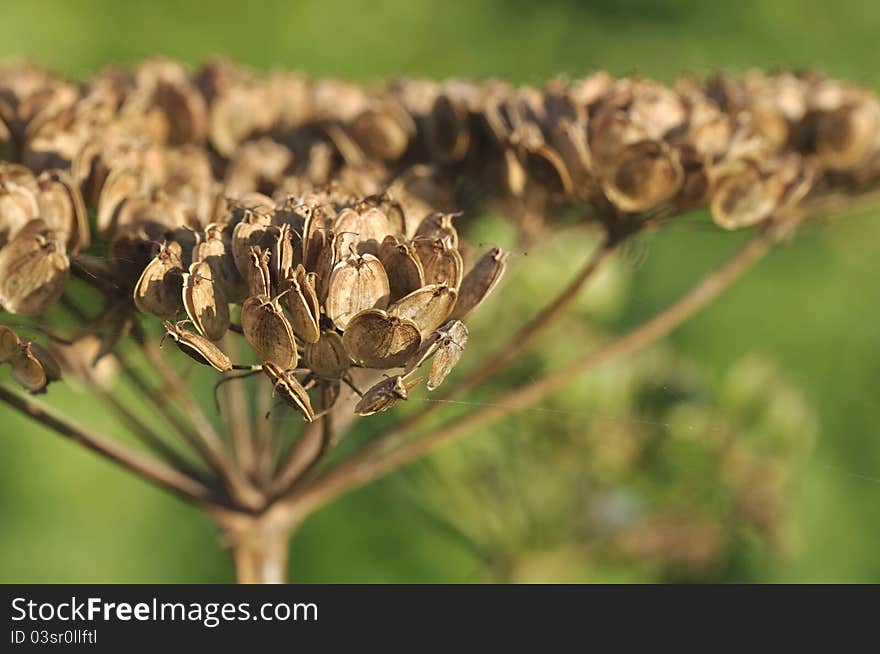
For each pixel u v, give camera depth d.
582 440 0.45
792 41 0.76
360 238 0.33
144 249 0.35
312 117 0.42
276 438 0.41
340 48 0.77
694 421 0.45
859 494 0.62
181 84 0.41
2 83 0.41
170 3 0.75
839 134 0.40
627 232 0.39
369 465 0.40
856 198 0.41
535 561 0.45
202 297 0.33
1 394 0.37
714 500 0.45
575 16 0.77
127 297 0.36
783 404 0.45
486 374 0.40
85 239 0.36
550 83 0.41
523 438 0.45
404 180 0.38
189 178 0.38
